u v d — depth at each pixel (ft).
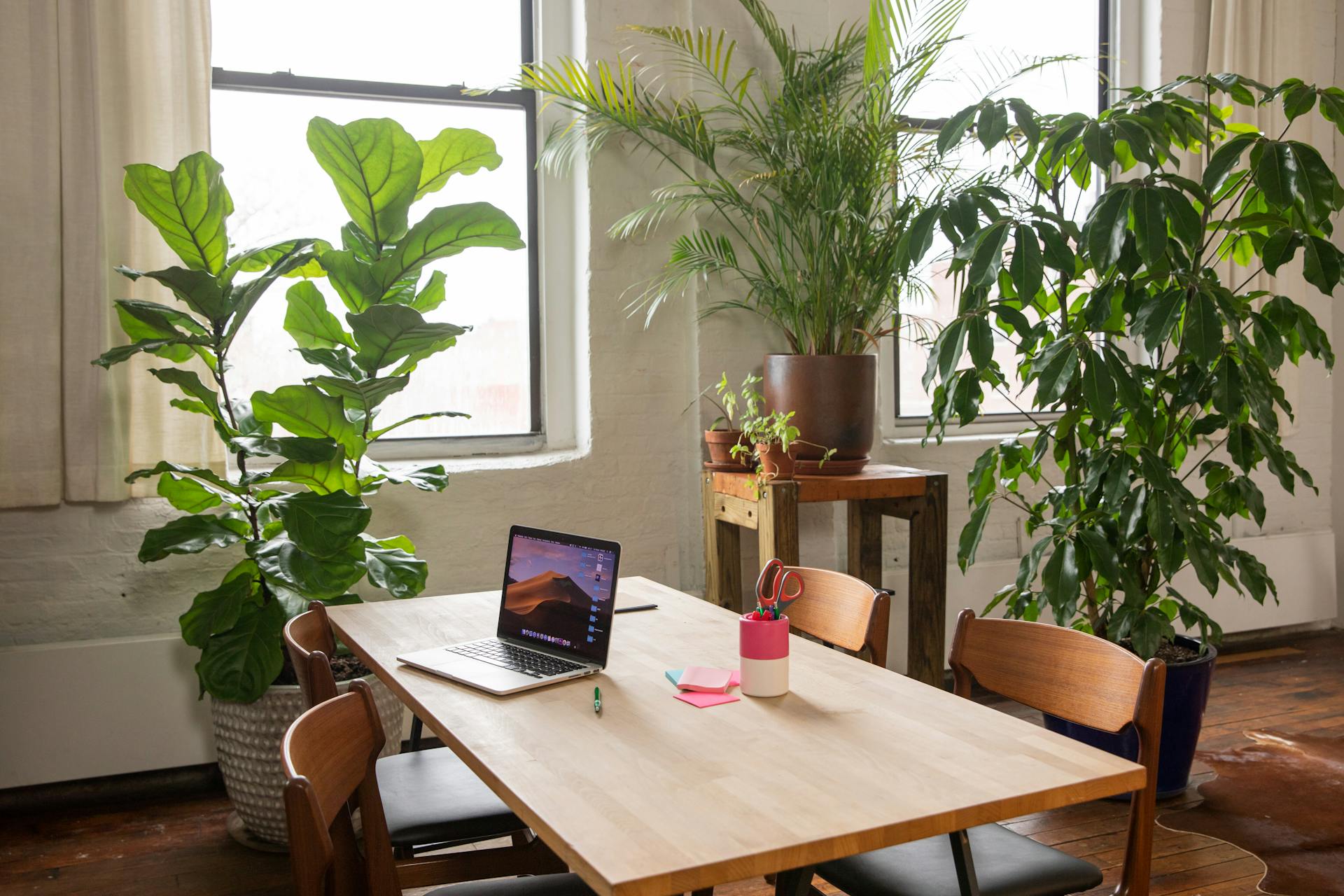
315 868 4.26
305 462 9.55
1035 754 5.11
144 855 9.90
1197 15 16.44
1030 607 10.66
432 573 12.53
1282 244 10.03
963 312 10.50
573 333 13.69
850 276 12.25
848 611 7.80
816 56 13.58
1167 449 10.81
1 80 10.40
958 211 10.31
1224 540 10.66
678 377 13.66
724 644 7.23
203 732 11.35
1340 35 17.21
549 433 13.69
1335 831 10.02
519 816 4.60
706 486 12.80
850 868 5.93
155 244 11.02
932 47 12.66
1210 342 9.63
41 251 10.58
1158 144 9.94
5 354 10.54
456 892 5.70
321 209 12.66
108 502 11.10
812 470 12.08
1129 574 10.35
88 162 10.64
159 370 9.55
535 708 5.89
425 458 13.11
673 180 13.50
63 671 10.80
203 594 9.82
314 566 9.36
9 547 10.96
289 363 12.47
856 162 12.17
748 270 13.60
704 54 13.35
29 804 11.01
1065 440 10.97
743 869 4.00
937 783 4.72
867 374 12.14
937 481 12.14
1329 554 17.26
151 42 11.01
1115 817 10.42
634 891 3.82
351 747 5.35
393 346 9.88
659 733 5.44
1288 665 15.64
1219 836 9.95
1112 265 10.20
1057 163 10.29
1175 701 10.43
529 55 13.47
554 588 7.04
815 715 5.72
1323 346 10.50
